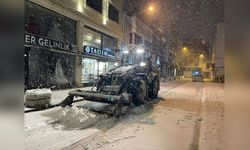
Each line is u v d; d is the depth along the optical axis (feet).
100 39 64.03
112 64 68.44
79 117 18.16
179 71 199.93
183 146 12.60
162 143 13.12
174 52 173.27
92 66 57.47
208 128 16.19
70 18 47.75
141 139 13.87
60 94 34.94
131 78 25.61
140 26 96.43
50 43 38.83
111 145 12.77
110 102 21.49
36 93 22.77
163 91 46.80
